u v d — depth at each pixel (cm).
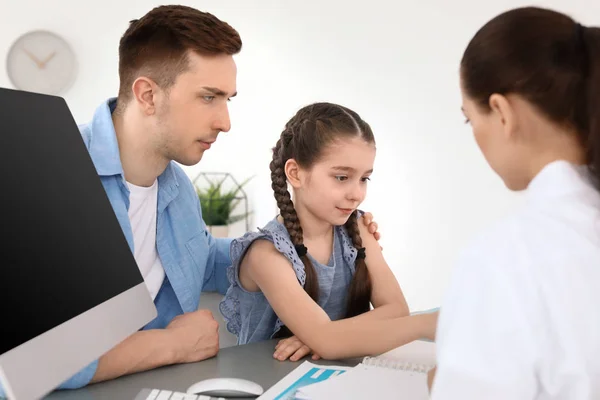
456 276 67
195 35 130
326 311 150
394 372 110
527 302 63
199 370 115
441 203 337
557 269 63
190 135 136
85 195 89
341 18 366
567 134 71
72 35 374
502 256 65
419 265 348
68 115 94
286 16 384
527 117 71
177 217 149
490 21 74
